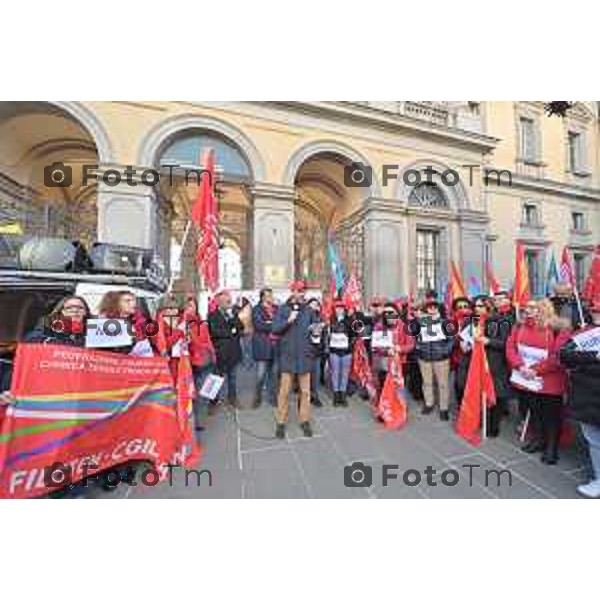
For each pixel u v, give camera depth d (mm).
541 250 17312
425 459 4082
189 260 11617
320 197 15945
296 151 11758
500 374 4695
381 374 5926
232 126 11031
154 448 3586
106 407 3264
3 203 10461
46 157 11898
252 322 6289
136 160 10008
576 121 19234
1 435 2723
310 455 4148
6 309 4098
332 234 13516
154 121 10258
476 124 14758
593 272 5180
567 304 4957
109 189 9742
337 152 12375
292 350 4742
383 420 5195
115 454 3336
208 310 6617
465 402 4793
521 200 17250
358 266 13086
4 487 2691
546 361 3852
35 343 2990
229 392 6145
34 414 2850
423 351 5660
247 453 4191
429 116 14086
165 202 11789
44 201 11391
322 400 6496
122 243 9711
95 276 4281
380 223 12680
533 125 18062
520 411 4859
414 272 13078
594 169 19359
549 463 3957
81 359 3117
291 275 11258
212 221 6703
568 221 18234
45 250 4297
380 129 13016
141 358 3584
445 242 13703
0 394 3016
